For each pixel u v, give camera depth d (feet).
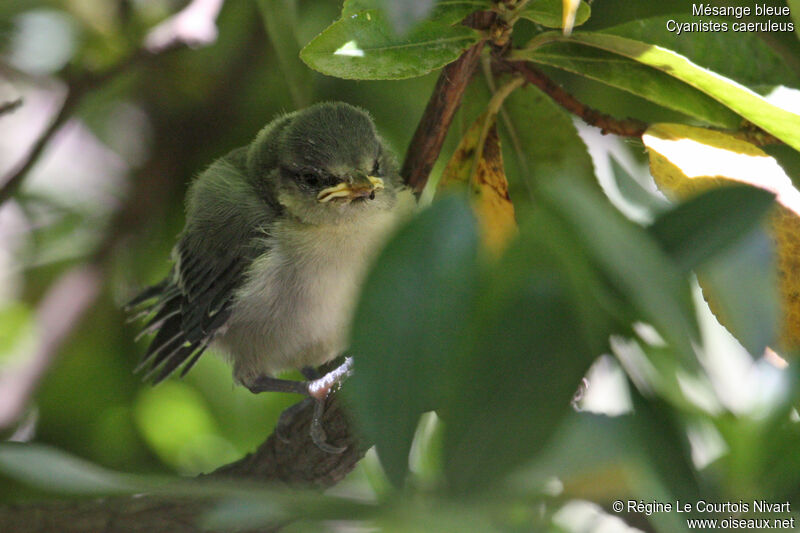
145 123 7.75
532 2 7.34
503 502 3.98
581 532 6.30
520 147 7.46
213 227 7.59
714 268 4.14
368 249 7.55
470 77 7.43
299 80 7.48
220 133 7.72
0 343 7.71
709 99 7.38
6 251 7.73
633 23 7.40
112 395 7.67
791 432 4.77
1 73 7.71
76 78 7.59
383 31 7.32
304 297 7.57
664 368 4.36
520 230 4.19
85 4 7.69
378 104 7.66
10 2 7.69
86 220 7.74
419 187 7.54
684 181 7.35
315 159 7.55
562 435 4.18
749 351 4.03
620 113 7.55
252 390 7.60
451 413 3.99
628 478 4.35
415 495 4.14
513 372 3.97
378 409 3.95
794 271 7.31
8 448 4.83
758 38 7.40
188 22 7.60
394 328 3.93
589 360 4.01
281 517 4.43
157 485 4.78
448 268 3.95
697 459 5.16
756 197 4.19
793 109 7.39
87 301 7.68
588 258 4.02
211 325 7.57
